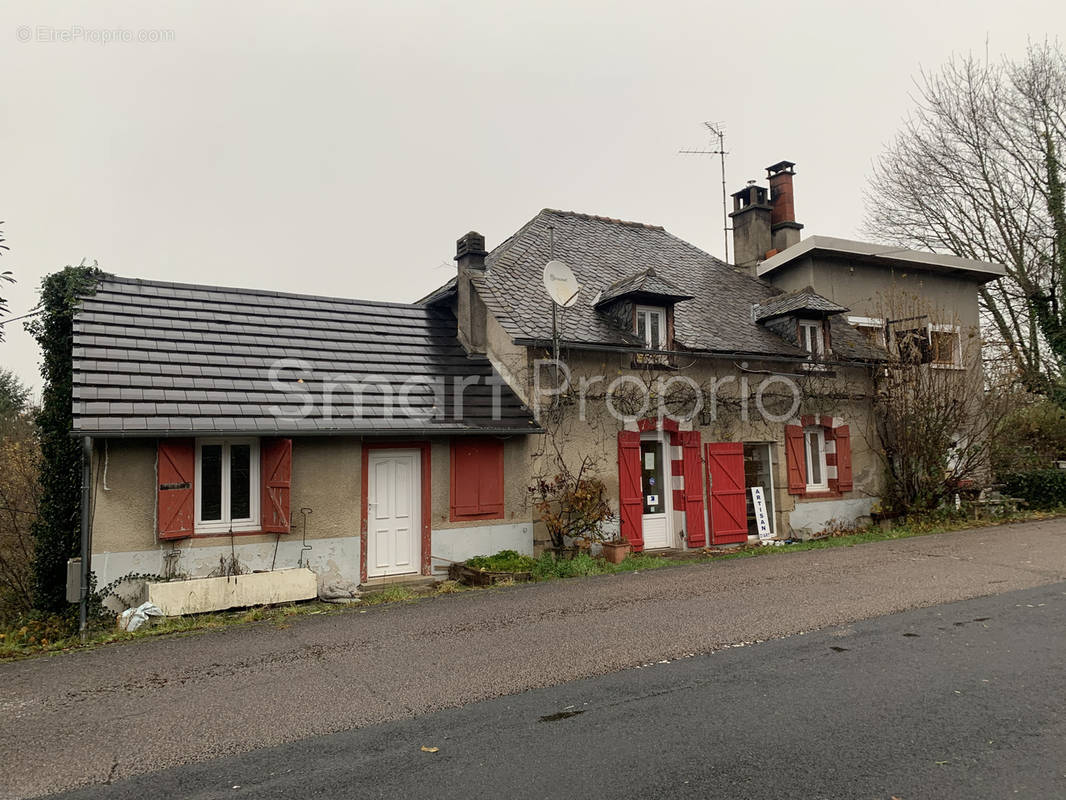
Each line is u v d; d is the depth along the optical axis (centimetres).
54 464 954
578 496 1132
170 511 869
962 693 505
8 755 432
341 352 1163
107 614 838
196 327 1081
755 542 1399
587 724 458
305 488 984
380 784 383
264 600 886
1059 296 1995
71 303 980
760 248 1798
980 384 1568
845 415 1544
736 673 554
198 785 387
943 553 1082
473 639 673
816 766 395
